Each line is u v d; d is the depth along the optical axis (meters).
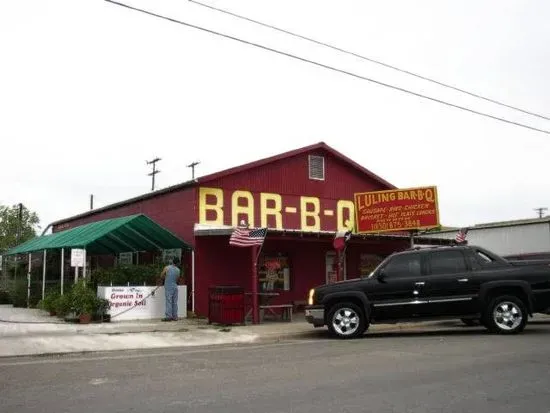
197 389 7.75
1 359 11.14
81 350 12.18
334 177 23.72
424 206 19.80
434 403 6.75
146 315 17.75
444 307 13.55
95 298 16.97
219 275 19.75
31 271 25.14
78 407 6.87
